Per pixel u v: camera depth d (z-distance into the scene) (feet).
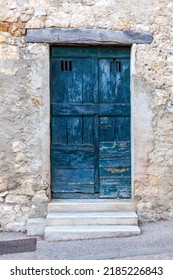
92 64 16.65
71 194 16.71
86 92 16.67
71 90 16.66
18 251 13.52
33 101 15.97
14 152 15.94
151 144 16.31
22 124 15.96
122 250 13.35
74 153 16.72
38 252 13.38
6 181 15.89
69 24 16.03
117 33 16.15
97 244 13.98
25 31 15.96
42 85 15.99
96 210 15.97
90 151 16.75
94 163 16.76
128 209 16.05
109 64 16.70
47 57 15.99
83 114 16.67
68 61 16.62
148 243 13.93
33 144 15.99
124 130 16.74
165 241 14.08
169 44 16.38
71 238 14.58
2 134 15.89
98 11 16.11
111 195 16.76
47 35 15.96
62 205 15.88
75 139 16.74
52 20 15.98
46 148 16.03
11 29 15.89
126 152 16.76
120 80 16.74
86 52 16.62
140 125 16.26
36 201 15.96
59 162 16.69
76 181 16.74
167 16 16.37
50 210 15.85
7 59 15.88
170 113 16.39
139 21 16.25
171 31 16.38
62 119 16.67
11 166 15.92
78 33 16.03
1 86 15.88
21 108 15.96
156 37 16.30
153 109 16.31
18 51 15.90
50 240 14.56
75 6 16.07
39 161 16.01
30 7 15.96
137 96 16.24
